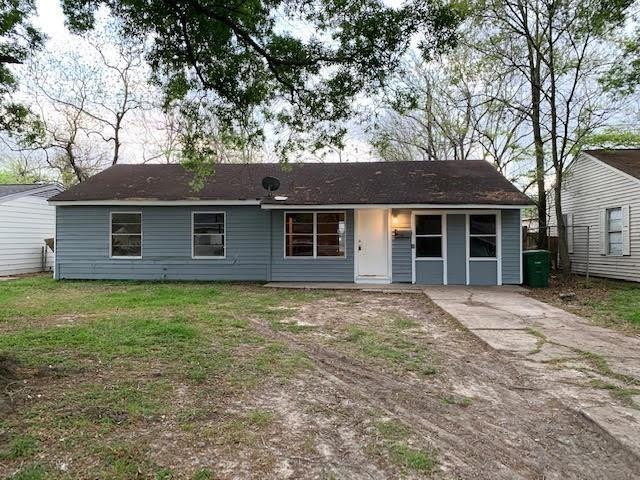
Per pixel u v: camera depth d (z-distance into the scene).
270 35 6.26
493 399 4.06
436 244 12.82
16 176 29.95
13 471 2.71
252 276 13.63
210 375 4.58
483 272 12.64
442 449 3.11
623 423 3.42
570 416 3.68
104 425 3.36
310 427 3.42
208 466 2.82
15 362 4.66
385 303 9.62
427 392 4.24
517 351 5.52
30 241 17.19
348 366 5.04
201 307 8.80
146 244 13.88
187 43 6.21
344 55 6.21
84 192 14.04
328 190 13.35
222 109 7.62
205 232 13.80
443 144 24.12
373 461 2.92
